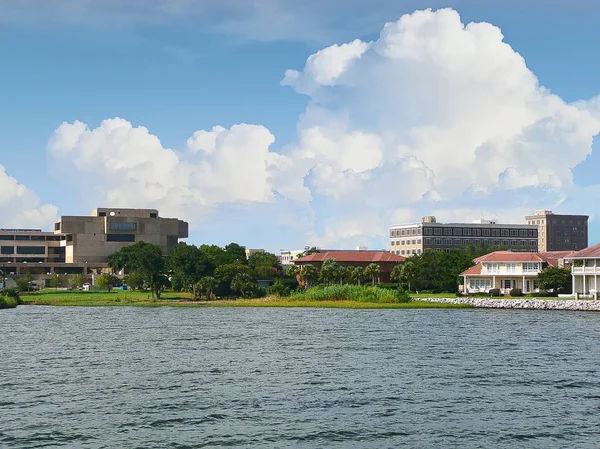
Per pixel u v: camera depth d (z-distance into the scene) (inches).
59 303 6446.9
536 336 3129.9
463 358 2373.3
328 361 2322.8
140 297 7278.5
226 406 1619.1
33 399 1696.6
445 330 3464.6
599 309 5083.7
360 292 5944.9
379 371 2096.5
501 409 1583.4
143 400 1684.3
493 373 2044.8
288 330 3508.9
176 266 7199.8
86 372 2105.1
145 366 2228.1
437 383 1887.3
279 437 1371.8
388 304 5526.6
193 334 3321.9
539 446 1317.7
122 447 1310.3
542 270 6505.9
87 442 1337.4
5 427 1438.2
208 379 1973.4
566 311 5113.2
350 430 1417.3
